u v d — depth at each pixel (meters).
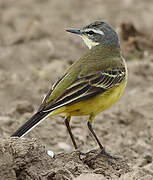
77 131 15.47
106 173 10.83
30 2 26.73
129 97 17.72
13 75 18.91
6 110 16.52
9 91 17.84
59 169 10.21
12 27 23.72
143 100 17.36
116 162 11.24
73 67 11.90
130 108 16.83
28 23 22.81
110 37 13.17
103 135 15.56
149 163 13.80
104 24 13.32
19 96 17.64
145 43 20.73
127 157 14.32
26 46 21.39
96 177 10.18
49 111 10.88
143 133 15.70
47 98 11.16
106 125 16.03
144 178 10.25
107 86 11.84
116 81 12.08
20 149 10.16
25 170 10.20
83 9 26.09
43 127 15.24
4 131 14.73
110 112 16.67
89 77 11.65
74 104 11.34
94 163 11.19
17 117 16.00
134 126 16.14
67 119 11.85
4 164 9.70
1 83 18.27
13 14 24.88
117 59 12.56
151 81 18.83
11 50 21.03
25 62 20.44
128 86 18.53
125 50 20.44
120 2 26.88
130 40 20.56
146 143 15.23
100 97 11.73
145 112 16.72
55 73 19.06
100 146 11.69
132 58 20.41
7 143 10.14
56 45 21.69
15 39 22.05
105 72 11.98
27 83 18.23
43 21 24.23
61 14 25.28
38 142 10.68
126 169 11.08
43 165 10.40
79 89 11.36
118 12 25.55
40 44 21.36
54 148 14.55
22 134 10.49
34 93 17.80
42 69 19.44
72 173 10.52
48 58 20.81
